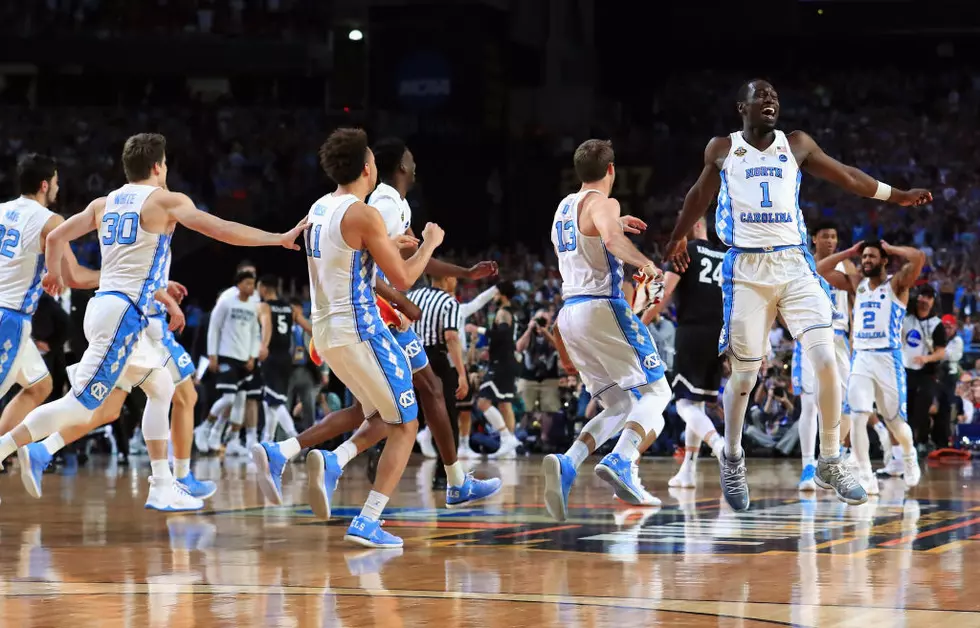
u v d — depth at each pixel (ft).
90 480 31.07
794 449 42.11
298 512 21.21
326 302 16.12
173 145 84.07
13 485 29.17
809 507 21.88
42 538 17.08
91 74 90.12
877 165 84.89
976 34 92.07
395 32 85.87
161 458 21.56
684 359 27.32
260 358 41.60
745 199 18.07
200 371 48.03
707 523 18.92
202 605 11.10
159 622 10.16
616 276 18.44
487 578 12.90
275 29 86.22
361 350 16.03
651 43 95.25
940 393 42.16
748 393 18.95
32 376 21.65
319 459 16.28
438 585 12.41
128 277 18.11
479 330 45.98
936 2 89.71
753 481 29.37
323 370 45.65
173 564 14.17
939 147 85.87
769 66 97.04
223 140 84.43
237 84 91.86
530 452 47.19
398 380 16.20
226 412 43.42
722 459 19.57
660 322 43.68
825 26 92.38
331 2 86.02
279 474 16.96
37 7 84.84
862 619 10.13
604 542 16.35
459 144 85.35
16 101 89.25
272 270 75.77
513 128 87.56
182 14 85.97
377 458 27.20
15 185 83.05
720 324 27.20
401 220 19.53
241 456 42.93
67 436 19.61
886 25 90.99
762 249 18.04
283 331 41.91
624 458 18.34
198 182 82.17
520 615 10.51
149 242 18.07
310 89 91.91
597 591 11.89
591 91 90.58
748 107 18.06
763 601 11.16
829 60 97.35
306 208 80.64
